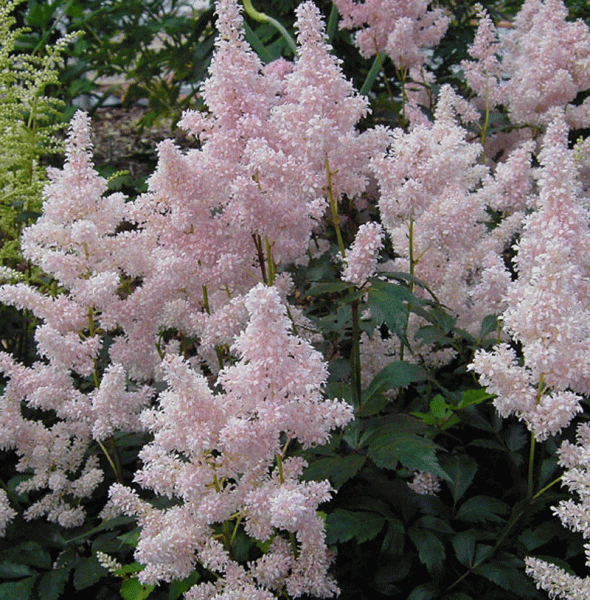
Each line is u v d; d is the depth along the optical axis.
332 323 0.76
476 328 0.75
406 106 1.08
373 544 0.63
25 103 0.96
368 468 0.64
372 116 1.18
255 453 0.51
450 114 0.78
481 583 0.61
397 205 0.69
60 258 0.66
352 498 0.62
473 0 1.44
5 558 0.66
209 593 0.54
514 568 0.58
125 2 1.41
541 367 0.54
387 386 0.65
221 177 0.65
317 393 0.51
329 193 0.67
